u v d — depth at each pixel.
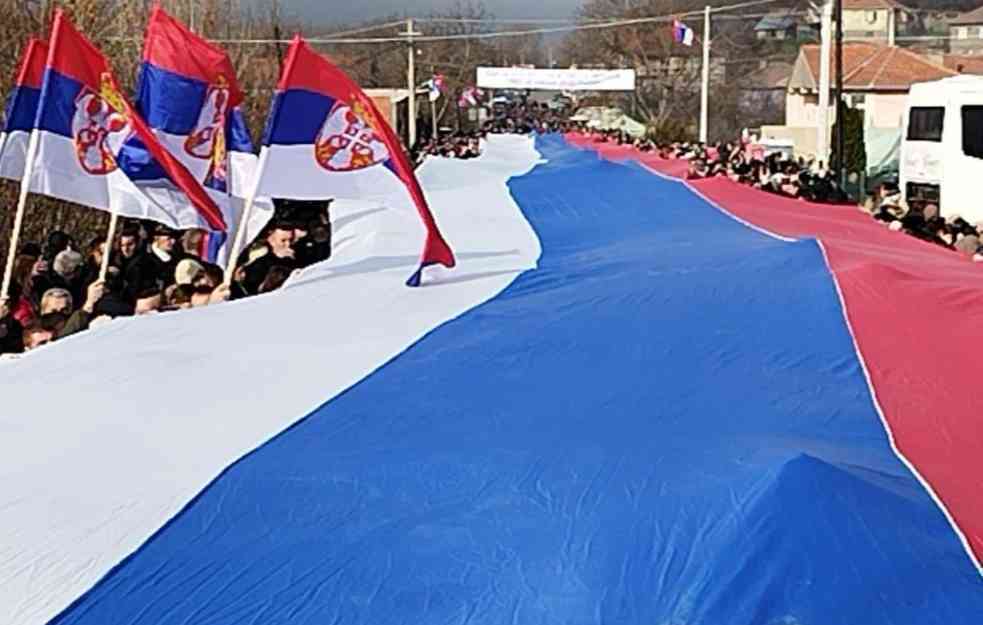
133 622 3.53
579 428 4.98
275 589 3.68
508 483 4.34
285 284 8.67
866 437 4.93
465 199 13.86
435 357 6.22
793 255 8.18
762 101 65.06
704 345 6.30
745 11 63.59
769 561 3.50
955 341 6.24
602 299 7.37
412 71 49.12
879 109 41.47
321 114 8.09
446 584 3.65
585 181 14.88
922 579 3.46
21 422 5.18
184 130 9.42
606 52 67.88
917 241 10.90
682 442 4.70
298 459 4.69
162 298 8.53
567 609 3.47
